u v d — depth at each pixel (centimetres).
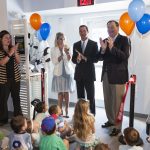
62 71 402
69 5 395
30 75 404
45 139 225
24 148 226
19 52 392
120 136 314
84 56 372
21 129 232
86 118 248
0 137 279
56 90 408
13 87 379
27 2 437
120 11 425
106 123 363
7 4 406
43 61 429
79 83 389
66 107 414
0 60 360
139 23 300
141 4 284
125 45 318
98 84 480
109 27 323
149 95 410
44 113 308
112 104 345
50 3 414
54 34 507
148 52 401
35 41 424
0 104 379
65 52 402
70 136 299
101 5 376
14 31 398
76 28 478
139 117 421
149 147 289
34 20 377
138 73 415
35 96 429
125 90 327
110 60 329
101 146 196
